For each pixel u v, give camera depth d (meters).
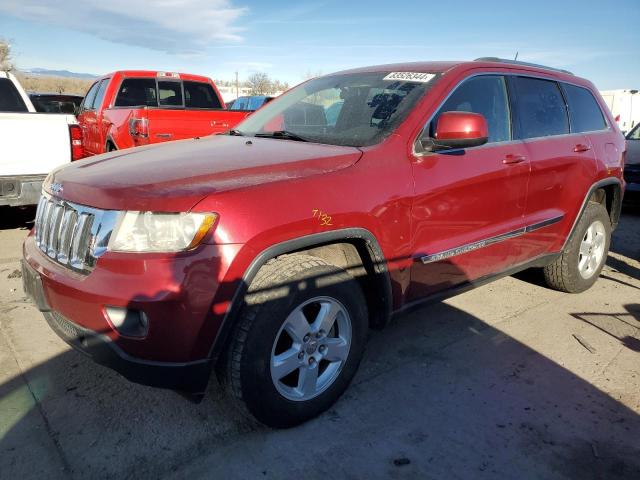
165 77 8.98
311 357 2.75
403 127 3.16
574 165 4.32
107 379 3.19
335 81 4.01
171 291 2.25
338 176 2.76
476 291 4.88
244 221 2.38
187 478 2.42
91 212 2.49
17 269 5.12
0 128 5.80
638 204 9.34
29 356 3.43
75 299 2.41
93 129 8.81
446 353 3.65
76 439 2.65
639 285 5.25
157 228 2.30
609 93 20.83
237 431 2.75
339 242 2.88
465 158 3.39
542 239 4.18
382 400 3.06
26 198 5.99
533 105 4.13
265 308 2.48
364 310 2.94
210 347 2.40
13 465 2.45
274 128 3.81
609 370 3.47
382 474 2.47
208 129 7.20
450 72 3.54
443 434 2.77
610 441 2.75
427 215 3.14
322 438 2.71
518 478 2.47
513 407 3.03
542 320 4.26
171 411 2.90
